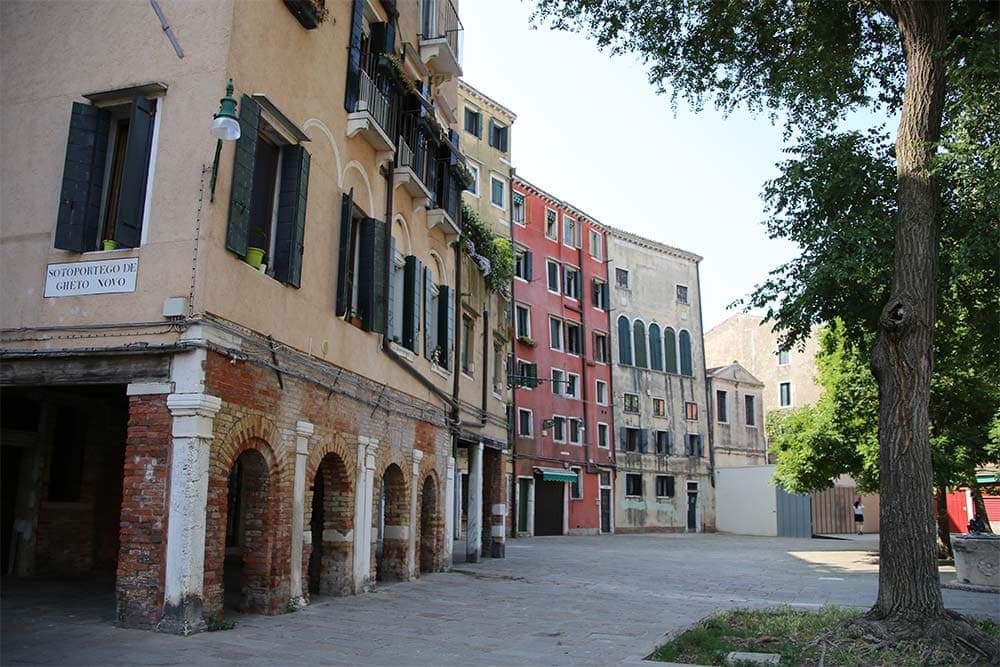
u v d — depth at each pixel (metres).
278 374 10.41
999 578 16.62
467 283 19.88
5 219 9.88
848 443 24.86
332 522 12.64
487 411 21.38
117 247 9.41
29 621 8.91
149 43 9.78
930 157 10.14
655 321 48.75
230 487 17.77
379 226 13.77
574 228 44.84
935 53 10.32
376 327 13.58
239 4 9.73
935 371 20.70
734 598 14.70
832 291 12.03
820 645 8.88
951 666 8.20
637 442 45.97
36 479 12.70
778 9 13.15
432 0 18.05
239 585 12.94
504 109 40.56
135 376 8.95
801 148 12.62
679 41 13.88
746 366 56.69
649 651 8.94
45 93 10.11
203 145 9.27
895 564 9.38
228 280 9.39
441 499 17.64
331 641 8.86
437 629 10.11
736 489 47.72
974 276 12.43
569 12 13.66
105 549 13.61
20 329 9.45
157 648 7.76
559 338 42.66
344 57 12.83
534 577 17.48
